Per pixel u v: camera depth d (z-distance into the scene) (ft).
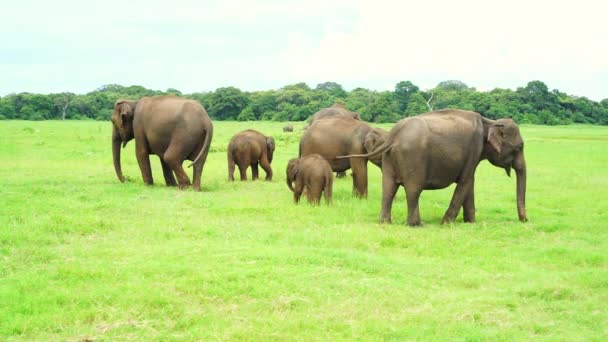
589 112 257.55
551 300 20.67
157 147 43.57
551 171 63.77
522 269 24.43
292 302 19.42
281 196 41.32
